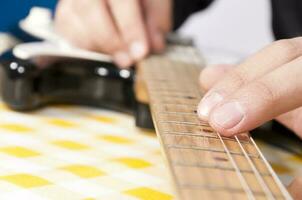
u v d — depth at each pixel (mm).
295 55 444
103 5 727
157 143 544
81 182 426
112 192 413
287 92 407
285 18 1003
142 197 409
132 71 648
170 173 338
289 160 550
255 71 436
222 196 316
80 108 648
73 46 707
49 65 626
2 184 408
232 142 402
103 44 707
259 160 376
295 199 378
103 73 639
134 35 701
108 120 609
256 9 1460
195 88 537
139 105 572
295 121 506
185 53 734
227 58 728
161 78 572
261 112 405
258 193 326
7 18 1108
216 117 409
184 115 447
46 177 428
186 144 387
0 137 511
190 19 1515
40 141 512
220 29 1489
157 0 835
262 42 1456
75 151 495
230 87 429
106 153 499
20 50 632
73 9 753
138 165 475
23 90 597
